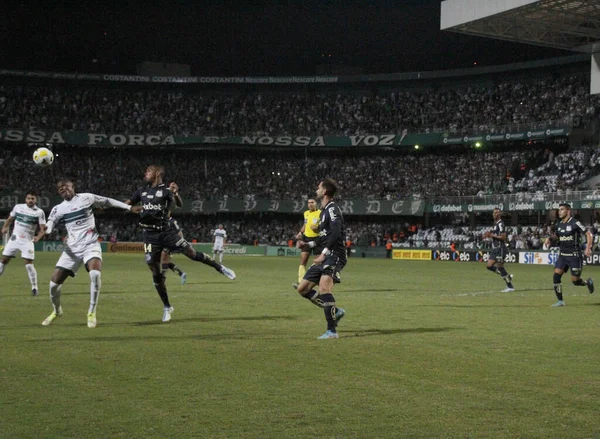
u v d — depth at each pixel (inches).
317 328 450.6
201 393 269.7
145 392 271.0
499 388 279.4
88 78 2544.3
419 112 2485.2
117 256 1910.7
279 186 2455.7
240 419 234.4
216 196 2454.5
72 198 454.6
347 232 2352.4
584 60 2192.4
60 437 214.1
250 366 321.1
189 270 1216.8
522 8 1347.2
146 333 422.9
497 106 2378.2
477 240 2027.6
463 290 810.8
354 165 2482.8
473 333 432.5
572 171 2003.0
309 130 2534.5
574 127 2117.4
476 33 1535.4
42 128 2433.6
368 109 2551.7
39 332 424.8
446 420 233.8
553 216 2036.2
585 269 1477.6
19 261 1469.0
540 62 2301.9
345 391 273.7
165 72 2765.7
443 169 2345.0
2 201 2303.2
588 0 1298.0
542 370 315.0
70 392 270.5
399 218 2379.4
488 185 2193.7
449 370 314.3
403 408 248.7
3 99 2469.2
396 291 787.4
